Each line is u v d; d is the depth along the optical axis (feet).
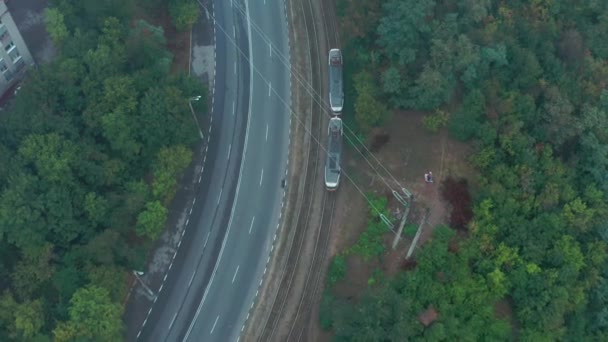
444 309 336.29
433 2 370.53
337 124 398.83
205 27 444.96
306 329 357.82
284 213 388.98
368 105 376.07
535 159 370.12
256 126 414.41
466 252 348.79
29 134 344.69
